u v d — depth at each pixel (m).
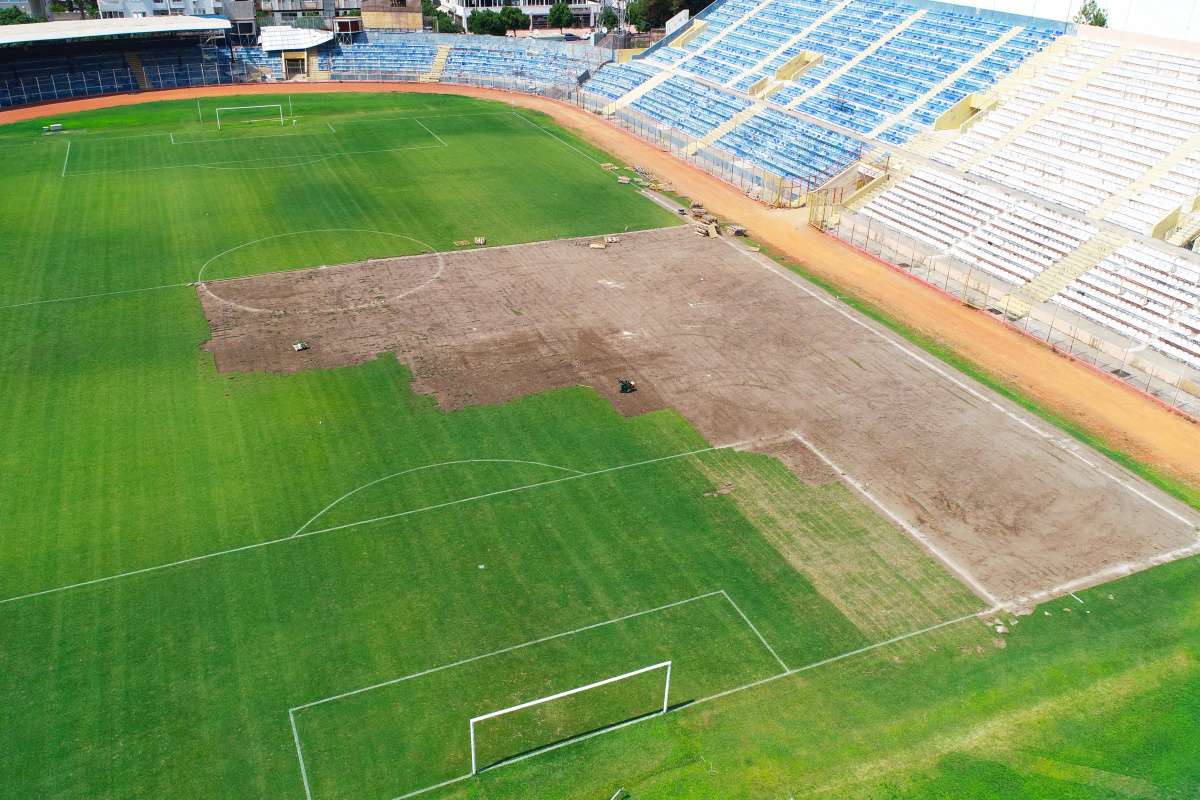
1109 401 55.12
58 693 33.88
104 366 56.12
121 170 92.94
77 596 38.34
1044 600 39.38
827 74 107.88
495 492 45.50
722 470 47.59
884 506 45.06
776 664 36.03
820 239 80.06
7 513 42.97
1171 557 41.97
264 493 44.97
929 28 104.94
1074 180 74.75
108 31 120.69
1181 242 66.25
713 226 80.44
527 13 190.25
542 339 60.84
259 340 59.88
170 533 42.03
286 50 139.62
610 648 36.56
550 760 31.97
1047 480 47.31
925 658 36.41
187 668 35.06
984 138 84.31
